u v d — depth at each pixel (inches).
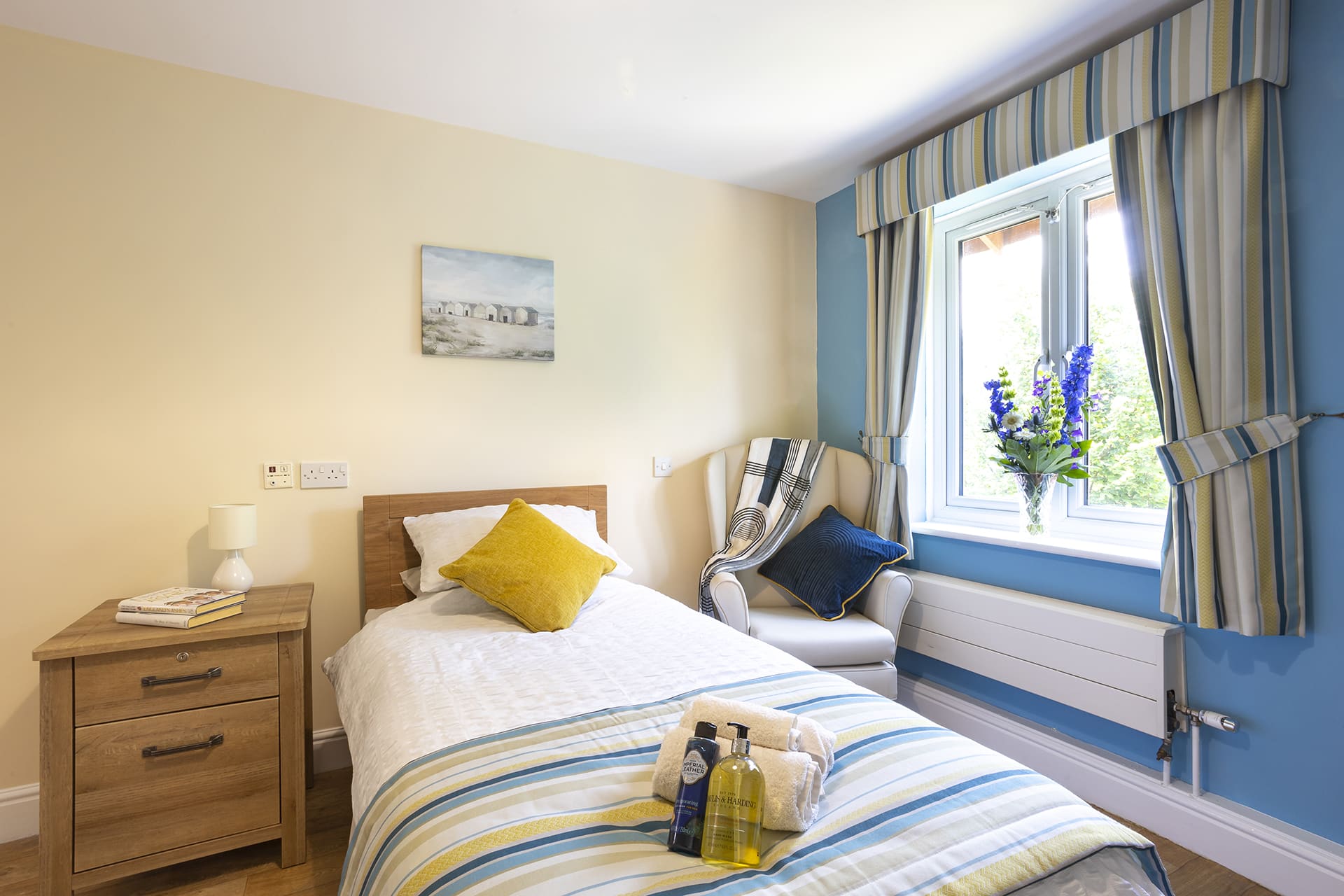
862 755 46.9
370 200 97.6
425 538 93.7
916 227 110.9
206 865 73.4
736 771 38.3
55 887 63.6
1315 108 66.2
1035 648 87.7
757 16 77.0
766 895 33.8
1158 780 77.7
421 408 101.3
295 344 93.0
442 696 58.0
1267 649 70.1
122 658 66.5
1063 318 98.7
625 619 82.4
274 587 88.1
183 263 86.7
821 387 137.1
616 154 114.7
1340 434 65.1
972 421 114.5
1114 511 91.7
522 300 108.0
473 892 33.6
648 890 34.0
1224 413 70.4
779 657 68.0
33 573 80.1
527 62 86.5
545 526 89.0
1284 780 68.8
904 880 35.0
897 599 101.7
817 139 109.1
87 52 81.9
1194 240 72.7
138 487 84.8
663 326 121.6
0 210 78.2
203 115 87.7
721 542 119.6
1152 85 74.7
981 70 88.9
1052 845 38.1
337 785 91.0
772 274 133.3
